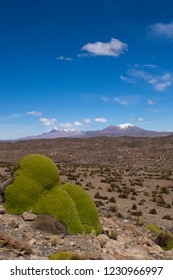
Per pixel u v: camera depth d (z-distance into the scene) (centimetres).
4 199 1389
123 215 2431
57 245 1128
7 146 11069
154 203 3178
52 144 11281
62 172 5266
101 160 8925
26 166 1413
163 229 2119
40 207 1331
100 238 1308
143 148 10556
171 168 7650
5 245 981
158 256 1281
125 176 5412
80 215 1396
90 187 3778
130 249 1282
